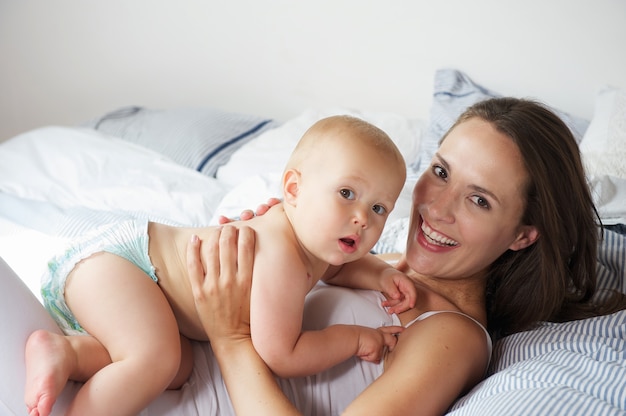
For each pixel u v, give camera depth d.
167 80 2.95
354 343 1.12
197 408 1.07
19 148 2.32
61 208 1.87
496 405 0.96
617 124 2.00
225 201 1.91
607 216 1.66
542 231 1.22
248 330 1.08
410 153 2.37
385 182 1.05
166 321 1.02
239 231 1.08
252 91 2.87
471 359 1.13
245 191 1.92
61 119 3.08
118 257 1.05
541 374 1.02
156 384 0.98
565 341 1.16
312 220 1.05
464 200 1.20
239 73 2.86
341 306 1.20
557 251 1.24
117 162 2.28
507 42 2.44
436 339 1.12
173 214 1.95
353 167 1.04
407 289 1.23
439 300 1.27
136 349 0.98
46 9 2.93
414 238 1.28
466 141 1.20
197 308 1.06
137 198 2.02
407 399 1.04
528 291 1.30
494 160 1.17
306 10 2.68
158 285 1.08
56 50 2.98
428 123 2.48
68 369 0.94
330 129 1.08
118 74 2.98
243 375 1.03
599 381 0.99
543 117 1.21
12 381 0.92
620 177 1.86
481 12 2.45
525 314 1.31
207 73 2.89
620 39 2.31
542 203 1.19
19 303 0.97
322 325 1.18
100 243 1.06
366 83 2.69
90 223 1.72
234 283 1.05
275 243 1.06
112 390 0.95
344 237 1.05
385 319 1.21
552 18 2.37
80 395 0.95
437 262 1.25
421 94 2.62
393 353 1.15
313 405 1.14
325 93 2.76
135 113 2.77
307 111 2.57
